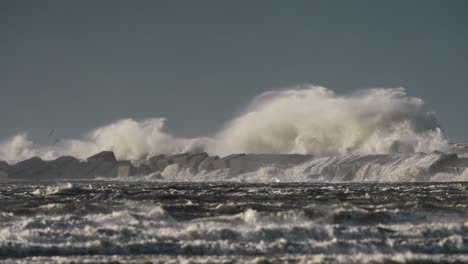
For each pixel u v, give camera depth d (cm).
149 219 18738
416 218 19925
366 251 15038
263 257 13988
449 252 15338
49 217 18712
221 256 14338
